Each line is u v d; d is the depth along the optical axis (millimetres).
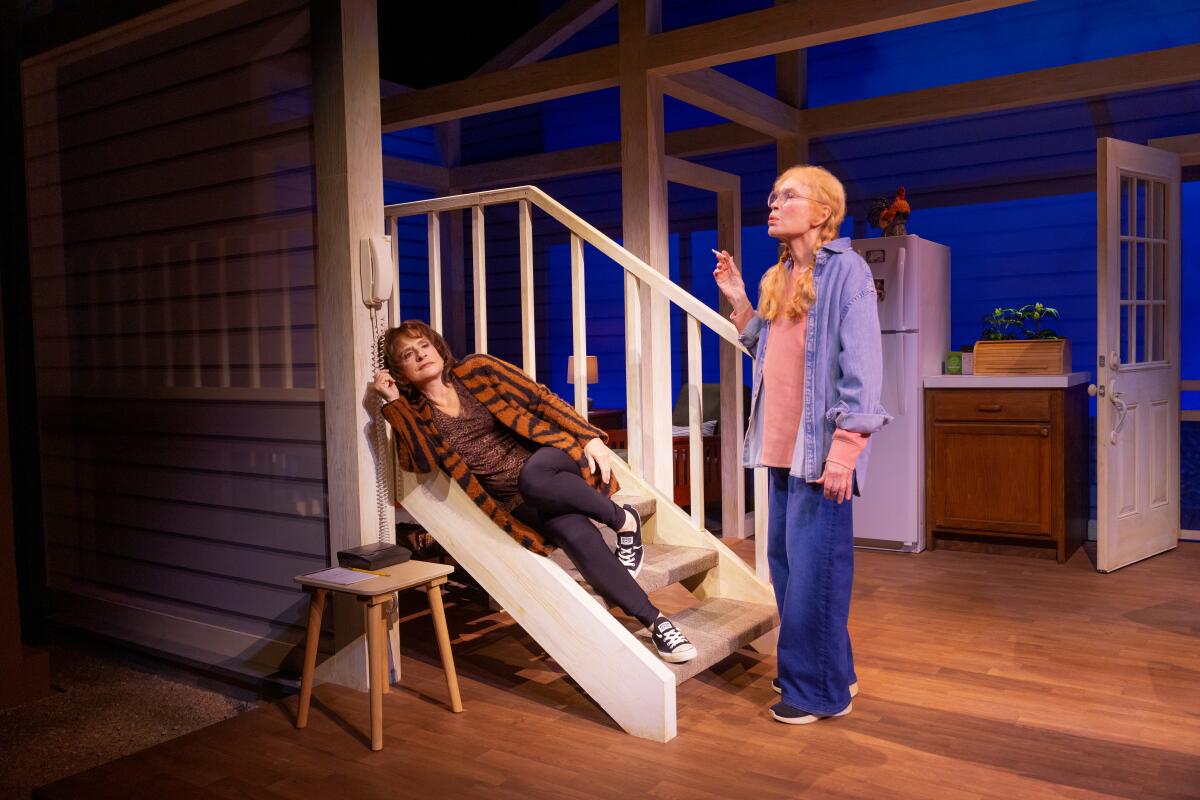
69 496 3959
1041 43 5234
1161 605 3811
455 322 7398
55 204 3980
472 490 2812
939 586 4172
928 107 5195
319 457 3160
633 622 3643
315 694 3006
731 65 6281
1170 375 4801
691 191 6520
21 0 3932
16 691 3096
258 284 3309
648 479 4309
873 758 2424
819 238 2666
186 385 3562
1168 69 4531
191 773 2447
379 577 2674
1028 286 5328
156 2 3490
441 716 2789
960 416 4789
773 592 3178
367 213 3004
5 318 3883
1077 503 4855
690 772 2365
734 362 5328
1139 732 2559
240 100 3312
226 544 3469
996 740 2523
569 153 6613
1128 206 4562
